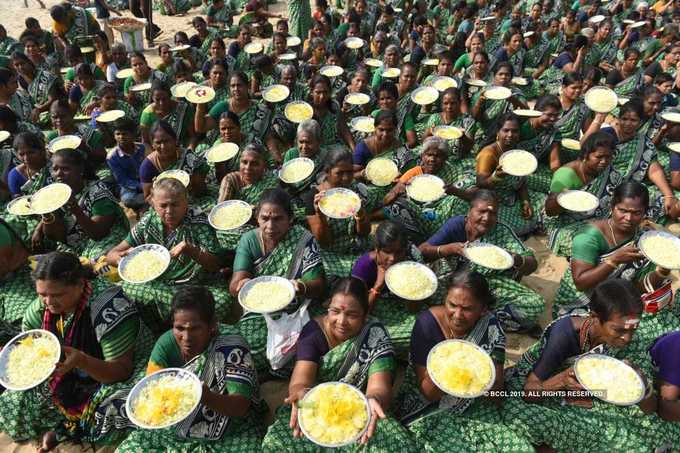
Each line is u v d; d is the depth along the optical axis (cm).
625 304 286
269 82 875
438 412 316
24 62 873
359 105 835
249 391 304
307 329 323
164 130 539
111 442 352
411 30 1283
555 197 515
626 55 876
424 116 785
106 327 324
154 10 1772
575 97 718
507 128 561
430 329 318
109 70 1005
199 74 1038
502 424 318
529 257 448
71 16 1187
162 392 273
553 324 329
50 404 344
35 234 479
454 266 434
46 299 308
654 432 316
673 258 357
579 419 322
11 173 558
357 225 482
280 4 1869
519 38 1026
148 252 412
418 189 504
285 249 401
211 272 454
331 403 267
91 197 479
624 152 575
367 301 306
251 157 513
